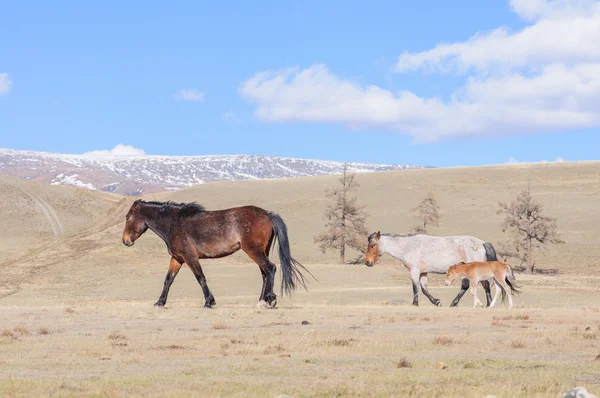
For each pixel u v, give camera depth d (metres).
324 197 146.50
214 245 25.28
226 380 10.80
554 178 150.62
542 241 91.94
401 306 26.70
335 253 109.75
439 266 28.64
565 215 121.94
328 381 10.63
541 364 12.22
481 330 17.55
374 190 149.12
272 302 25.20
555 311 24.06
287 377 11.11
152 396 9.52
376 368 11.95
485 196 139.12
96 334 16.83
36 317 21.50
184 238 25.55
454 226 120.31
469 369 11.79
